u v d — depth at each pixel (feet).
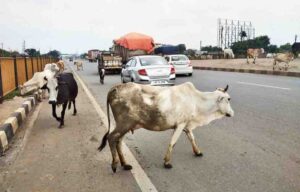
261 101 38.52
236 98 41.24
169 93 18.45
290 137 23.67
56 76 29.09
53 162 19.89
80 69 130.41
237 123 28.37
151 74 49.55
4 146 22.24
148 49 100.37
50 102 28.35
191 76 79.82
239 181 16.44
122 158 18.44
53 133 26.89
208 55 206.28
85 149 22.31
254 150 21.09
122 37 104.32
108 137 18.31
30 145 23.57
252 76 74.49
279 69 83.92
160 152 21.25
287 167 18.10
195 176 17.22
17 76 52.42
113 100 18.39
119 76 87.56
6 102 39.27
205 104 19.60
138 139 24.32
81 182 16.85
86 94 50.19
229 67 104.27
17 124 28.37
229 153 20.67
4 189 16.24
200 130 26.58
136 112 18.12
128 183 16.57
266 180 16.48
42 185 16.62
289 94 43.09
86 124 29.86
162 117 18.22
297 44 137.18
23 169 18.85
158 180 16.84
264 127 26.71
